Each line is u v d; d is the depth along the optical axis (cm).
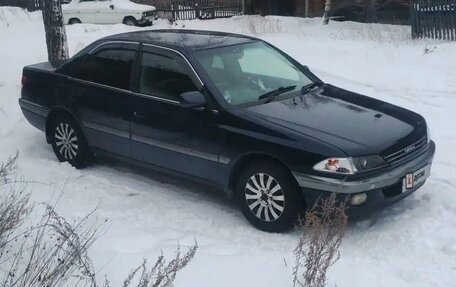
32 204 501
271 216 491
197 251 444
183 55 557
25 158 697
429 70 1043
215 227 510
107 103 606
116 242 456
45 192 575
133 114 580
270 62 606
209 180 534
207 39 608
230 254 440
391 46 1315
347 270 411
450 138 718
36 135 783
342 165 449
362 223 503
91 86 626
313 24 2116
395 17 2131
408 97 908
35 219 474
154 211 545
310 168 458
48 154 717
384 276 403
